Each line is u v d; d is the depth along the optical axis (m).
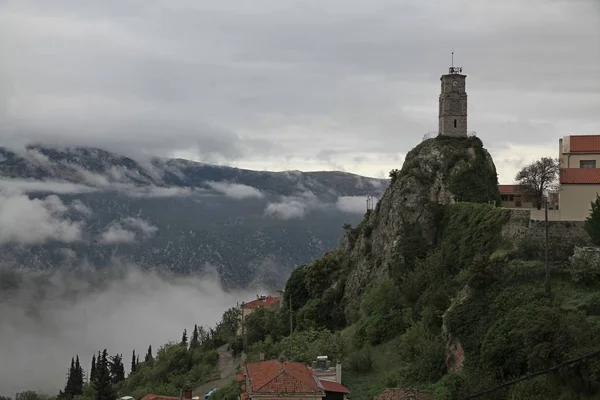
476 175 136.12
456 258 119.50
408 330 108.31
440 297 107.12
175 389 139.25
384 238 141.00
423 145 145.62
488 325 90.00
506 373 81.81
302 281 165.25
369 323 120.38
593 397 68.00
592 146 130.12
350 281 147.62
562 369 71.25
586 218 104.44
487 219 116.62
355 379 103.50
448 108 144.38
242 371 116.56
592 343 72.75
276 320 163.50
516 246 103.50
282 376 82.31
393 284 125.75
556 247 99.75
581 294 88.19
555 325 75.75
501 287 94.19
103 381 155.25
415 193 137.38
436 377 93.44
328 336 126.88
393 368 103.69
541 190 129.62
